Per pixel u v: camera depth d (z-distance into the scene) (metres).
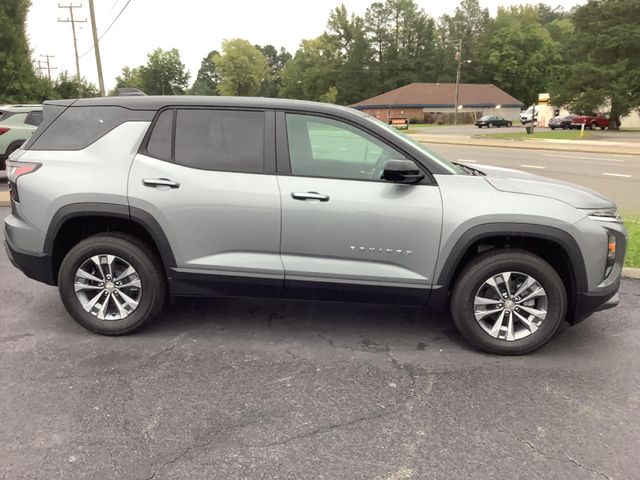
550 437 2.96
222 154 3.93
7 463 2.70
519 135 38.31
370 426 3.05
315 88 106.06
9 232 4.19
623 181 13.62
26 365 3.72
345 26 104.38
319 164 3.90
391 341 4.18
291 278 3.92
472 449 2.85
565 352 4.00
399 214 3.74
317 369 3.71
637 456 2.79
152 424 3.05
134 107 4.06
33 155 4.12
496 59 92.62
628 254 6.15
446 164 3.99
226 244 3.92
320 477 2.62
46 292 5.23
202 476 2.63
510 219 3.67
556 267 4.01
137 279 4.09
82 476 2.62
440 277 3.82
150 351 3.96
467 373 3.67
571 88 50.28
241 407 3.23
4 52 39.47
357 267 3.85
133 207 3.89
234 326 4.42
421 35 99.69
